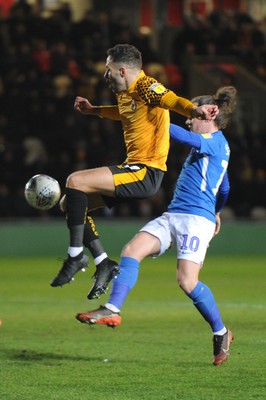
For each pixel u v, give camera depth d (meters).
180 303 24.14
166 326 19.44
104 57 48.62
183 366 14.68
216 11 55.91
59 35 48.97
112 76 13.80
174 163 43.56
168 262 39.72
